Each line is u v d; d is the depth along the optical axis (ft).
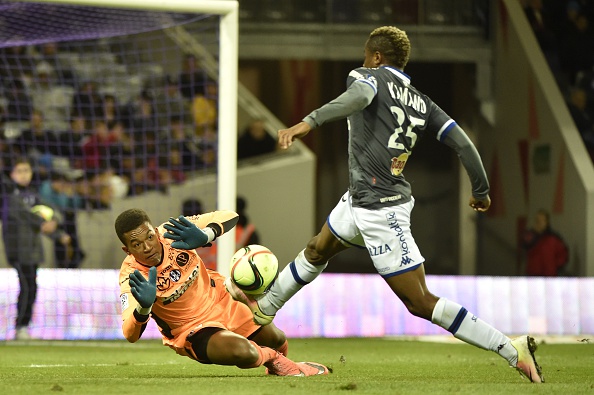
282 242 157.89
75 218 134.10
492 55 172.14
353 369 63.46
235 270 49.78
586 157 154.20
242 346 50.57
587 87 168.14
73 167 148.05
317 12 172.24
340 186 169.48
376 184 47.75
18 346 98.63
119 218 50.67
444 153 168.76
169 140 155.02
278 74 171.53
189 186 151.33
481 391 42.11
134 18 117.19
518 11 169.17
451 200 168.66
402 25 172.86
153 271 47.19
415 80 172.76
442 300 47.11
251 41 170.81
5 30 119.85
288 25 171.53
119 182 147.64
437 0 172.96
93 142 149.59
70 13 116.37
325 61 171.83
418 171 168.96
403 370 62.49
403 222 47.75
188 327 52.65
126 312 48.55
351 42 172.14
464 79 172.55
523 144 164.14
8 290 108.47
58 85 156.87
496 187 168.35
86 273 109.81
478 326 47.11
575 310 121.70
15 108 152.46
